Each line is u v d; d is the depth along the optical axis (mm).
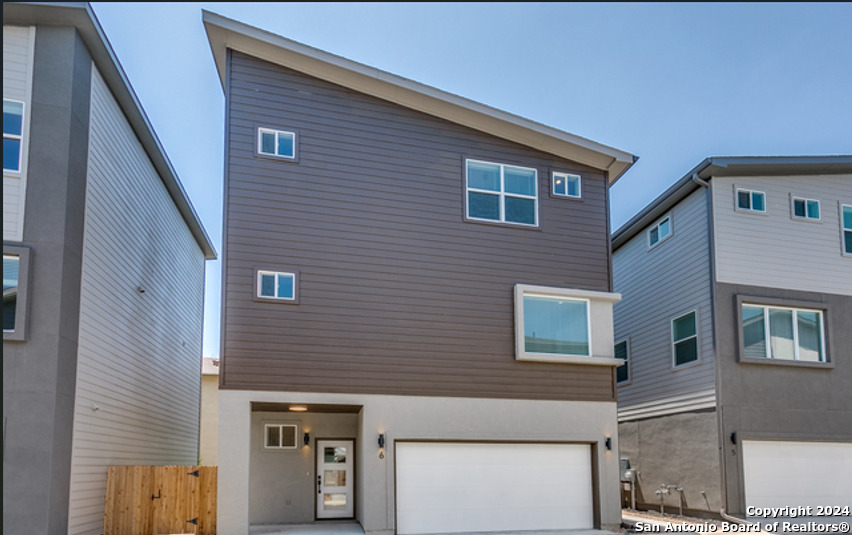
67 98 10617
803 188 15188
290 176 12375
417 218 12914
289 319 11852
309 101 12766
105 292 12102
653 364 16406
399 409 12125
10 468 9570
